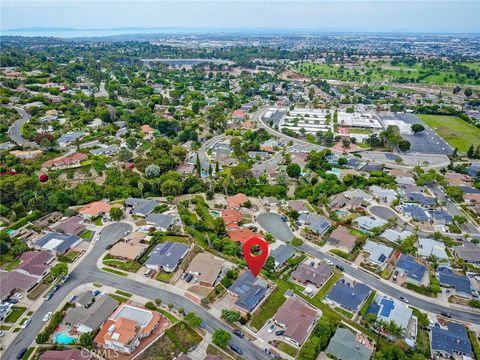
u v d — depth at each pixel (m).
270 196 195.88
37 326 110.38
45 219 169.62
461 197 195.25
